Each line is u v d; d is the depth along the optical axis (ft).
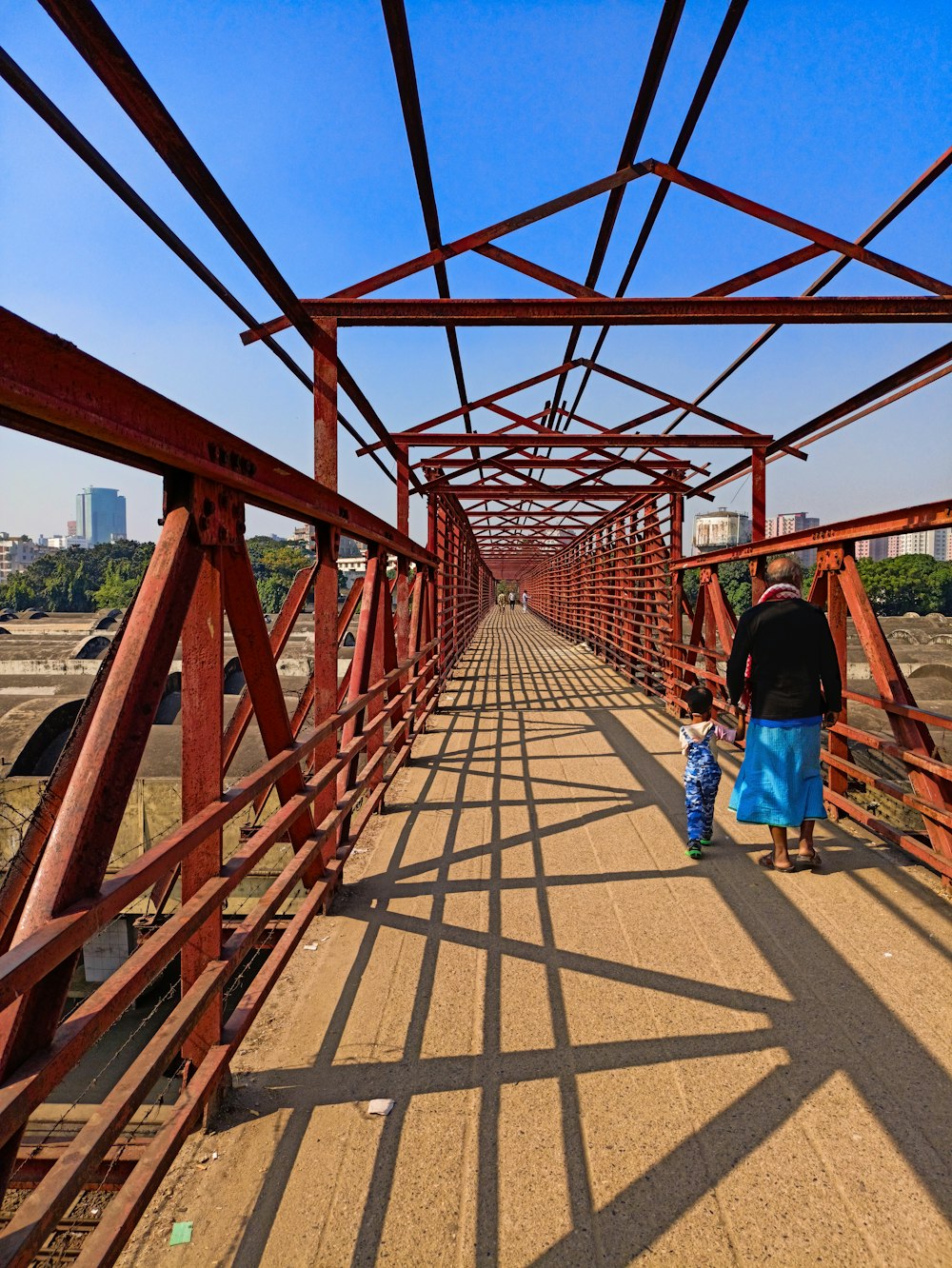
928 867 12.95
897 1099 7.56
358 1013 9.29
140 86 5.82
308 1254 5.93
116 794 4.99
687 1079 7.92
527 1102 7.61
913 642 80.43
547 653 61.77
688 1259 5.80
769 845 15.01
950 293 13.60
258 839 8.11
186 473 6.06
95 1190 7.18
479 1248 5.94
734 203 12.88
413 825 16.69
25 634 127.44
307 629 82.48
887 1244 5.91
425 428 27.84
